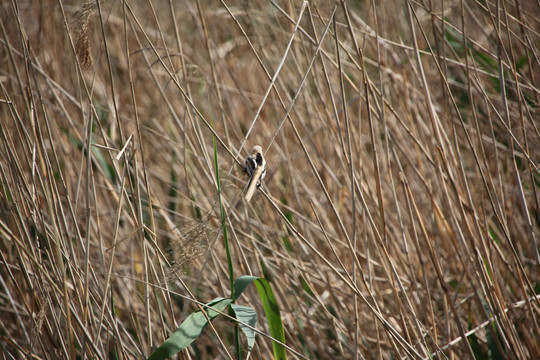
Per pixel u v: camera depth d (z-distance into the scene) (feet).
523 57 32.48
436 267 25.62
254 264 32.76
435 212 31.09
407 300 25.03
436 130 25.82
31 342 25.63
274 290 32.50
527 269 31.07
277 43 38.55
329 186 35.42
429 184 31.01
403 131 35.55
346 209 34.63
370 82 27.17
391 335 24.76
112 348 29.32
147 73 41.01
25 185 24.53
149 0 27.04
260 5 38.73
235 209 32.01
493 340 26.37
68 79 40.52
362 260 32.60
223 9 39.22
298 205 33.47
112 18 39.11
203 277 32.37
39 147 24.23
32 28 39.19
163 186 40.96
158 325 30.25
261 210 35.50
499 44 25.34
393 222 34.27
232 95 42.86
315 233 34.96
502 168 35.06
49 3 39.68
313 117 36.86
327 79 24.84
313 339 32.37
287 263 33.40
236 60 45.98
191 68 34.45
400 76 34.71
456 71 38.96
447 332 27.32
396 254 32.42
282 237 33.94
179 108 40.60
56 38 40.40
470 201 25.14
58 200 24.57
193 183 35.27
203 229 21.04
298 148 39.99
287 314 31.09
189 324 21.71
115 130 36.17
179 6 45.19
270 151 38.58
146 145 41.86
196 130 27.27
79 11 23.04
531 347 27.02
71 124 31.35
